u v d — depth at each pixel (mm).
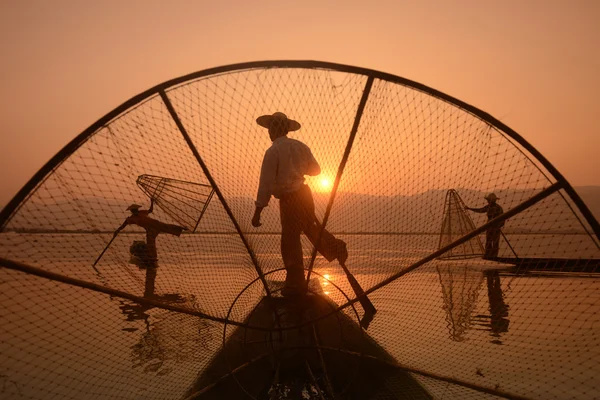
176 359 3252
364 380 2707
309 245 3447
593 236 2295
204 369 2754
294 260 3293
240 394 2521
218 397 2498
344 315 3270
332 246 3383
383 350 2973
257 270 3289
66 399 2520
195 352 3314
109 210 2756
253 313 3082
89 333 3781
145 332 3779
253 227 3430
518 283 4930
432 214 3055
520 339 3639
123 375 2939
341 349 2863
